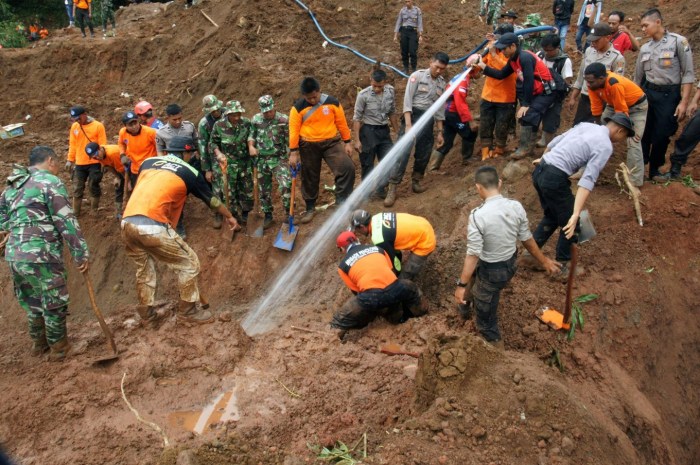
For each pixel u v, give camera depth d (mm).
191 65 13078
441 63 7578
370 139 8070
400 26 11312
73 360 5332
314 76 11641
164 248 5422
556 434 4000
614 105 6309
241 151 7965
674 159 7016
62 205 5066
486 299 5133
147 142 8281
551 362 5344
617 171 6887
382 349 5457
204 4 14492
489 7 13156
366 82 11328
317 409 4566
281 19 13109
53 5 25812
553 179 5383
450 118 8156
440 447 3846
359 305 5859
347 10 13727
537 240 6051
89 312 8648
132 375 5000
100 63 14078
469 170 8422
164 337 5578
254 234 8586
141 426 4445
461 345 4445
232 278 8367
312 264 8008
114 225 9273
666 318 5988
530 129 7492
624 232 6457
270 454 4039
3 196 5234
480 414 4074
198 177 5703
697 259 6367
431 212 7961
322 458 3928
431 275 6707
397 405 4496
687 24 11211
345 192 8164
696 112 7023
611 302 5820
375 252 5973
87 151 8328
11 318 8305
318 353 5391
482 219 4820
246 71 11727
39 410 4590
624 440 4414
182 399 4777
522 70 7109
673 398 5746
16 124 12578
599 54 7109
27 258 5023
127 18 18922
